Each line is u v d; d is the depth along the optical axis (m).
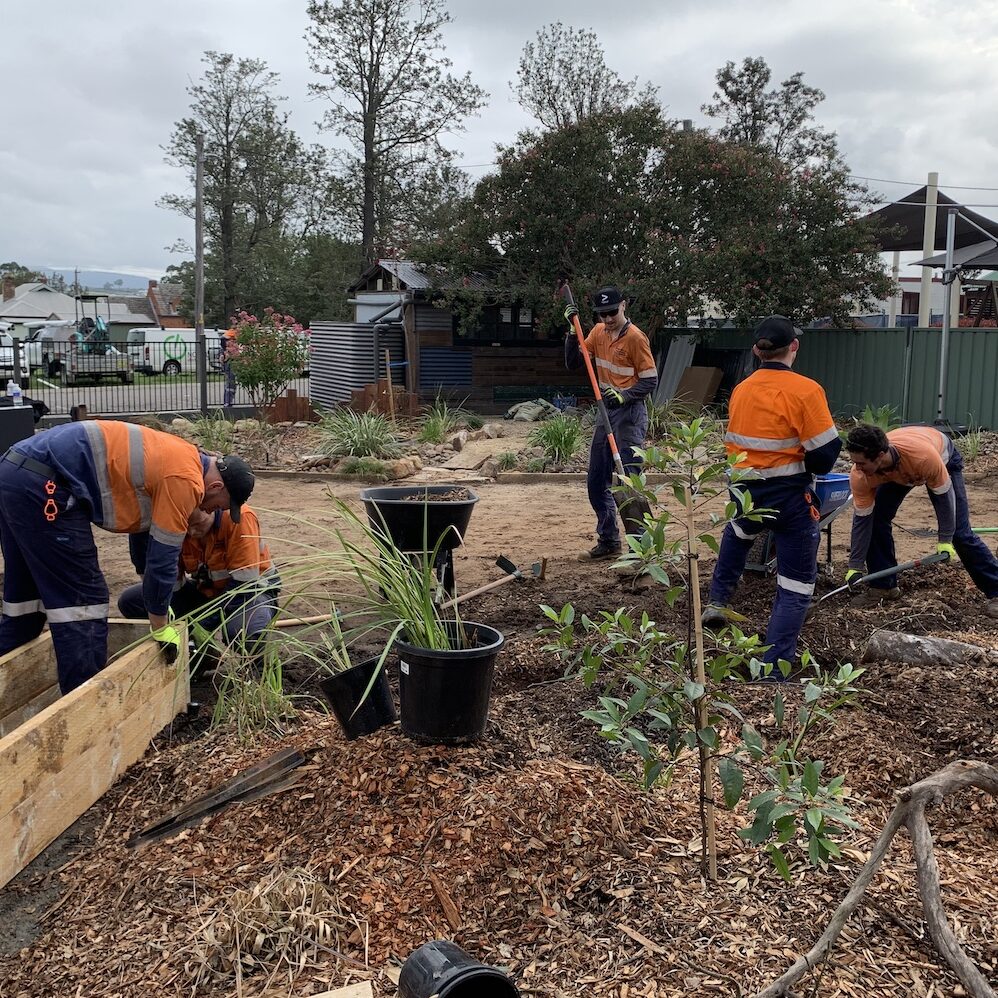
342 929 2.77
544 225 19.36
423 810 3.15
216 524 4.81
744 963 2.56
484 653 3.36
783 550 4.93
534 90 29.56
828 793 2.54
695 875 2.96
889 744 3.84
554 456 13.09
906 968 2.55
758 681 4.55
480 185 20.03
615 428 7.23
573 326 7.29
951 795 3.46
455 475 12.31
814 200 19.17
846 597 6.23
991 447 13.80
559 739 3.92
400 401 17.75
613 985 2.51
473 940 2.73
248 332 17.27
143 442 4.13
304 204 52.34
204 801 3.52
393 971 2.62
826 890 2.87
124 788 3.88
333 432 13.95
